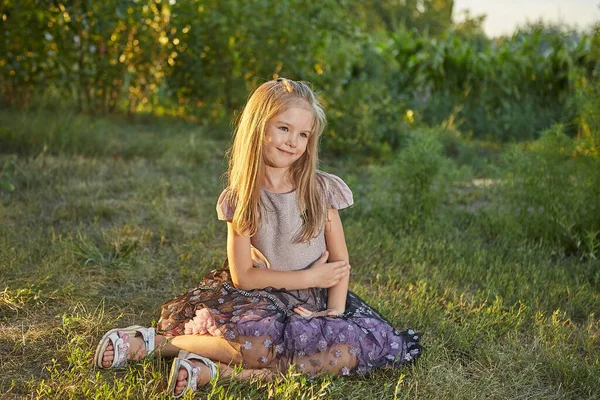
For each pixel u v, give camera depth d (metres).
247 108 2.62
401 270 3.99
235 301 2.63
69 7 7.87
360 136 7.44
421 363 2.72
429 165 4.88
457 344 2.93
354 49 8.73
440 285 3.75
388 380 2.61
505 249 4.39
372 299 3.38
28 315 3.06
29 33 7.78
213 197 5.33
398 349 2.64
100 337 2.86
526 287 3.64
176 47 8.66
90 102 8.50
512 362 2.79
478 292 3.56
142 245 4.08
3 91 8.00
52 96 8.47
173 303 2.78
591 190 4.52
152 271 3.68
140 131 7.84
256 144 2.57
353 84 7.92
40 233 4.15
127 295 3.38
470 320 3.18
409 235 4.57
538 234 4.57
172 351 2.61
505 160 4.91
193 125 8.61
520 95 9.20
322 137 7.41
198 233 4.43
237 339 2.49
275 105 2.54
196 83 8.68
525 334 3.14
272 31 8.23
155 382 2.46
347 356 2.54
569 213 4.50
